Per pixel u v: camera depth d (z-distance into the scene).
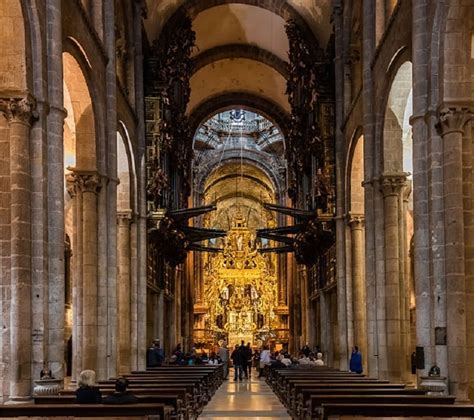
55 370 18.41
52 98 18.86
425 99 19.86
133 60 34.16
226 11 46.19
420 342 19.61
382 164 26.66
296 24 41.78
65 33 21.45
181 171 45.91
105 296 25.75
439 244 19.23
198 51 49.53
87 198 25.41
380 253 26.78
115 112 27.34
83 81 24.25
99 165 25.88
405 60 23.11
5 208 17.69
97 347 25.39
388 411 13.50
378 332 26.59
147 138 35.97
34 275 17.95
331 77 37.06
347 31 34.06
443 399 15.05
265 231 43.69
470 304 18.64
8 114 17.72
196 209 37.50
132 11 34.56
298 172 47.34
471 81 19.02
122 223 32.69
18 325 17.41
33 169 18.11
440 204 19.30
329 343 41.06
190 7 41.97
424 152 19.83
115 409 13.16
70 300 36.44
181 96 42.22
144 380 22.98
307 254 45.47
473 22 19.08
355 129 31.31
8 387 17.31
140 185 34.75
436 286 19.16
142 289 34.12
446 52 19.09
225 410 24.66
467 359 18.48
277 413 23.61
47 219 18.45
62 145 19.05
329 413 13.62
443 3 19.22
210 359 47.03
